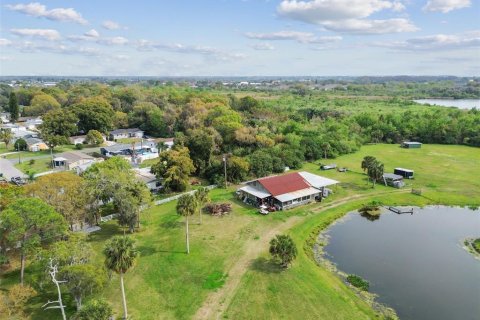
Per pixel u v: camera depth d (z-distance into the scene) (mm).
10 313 37531
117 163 70250
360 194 80812
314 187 77875
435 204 76125
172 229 62438
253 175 93688
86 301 41906
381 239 60375
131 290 44688
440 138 136375
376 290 45438
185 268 49594
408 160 110312
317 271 49375
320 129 141250
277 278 47000
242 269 49250
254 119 149000
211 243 57062
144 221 65500
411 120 148750
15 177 88688
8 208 42500
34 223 42531
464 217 69875
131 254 38344
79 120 144250
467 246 57938
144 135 153500
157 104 178250
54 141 115938
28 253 43562
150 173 89312
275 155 100500
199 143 92375
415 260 53219
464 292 45094
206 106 153750
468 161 107812
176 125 149250
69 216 54656
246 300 42469
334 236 61500
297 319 39250
